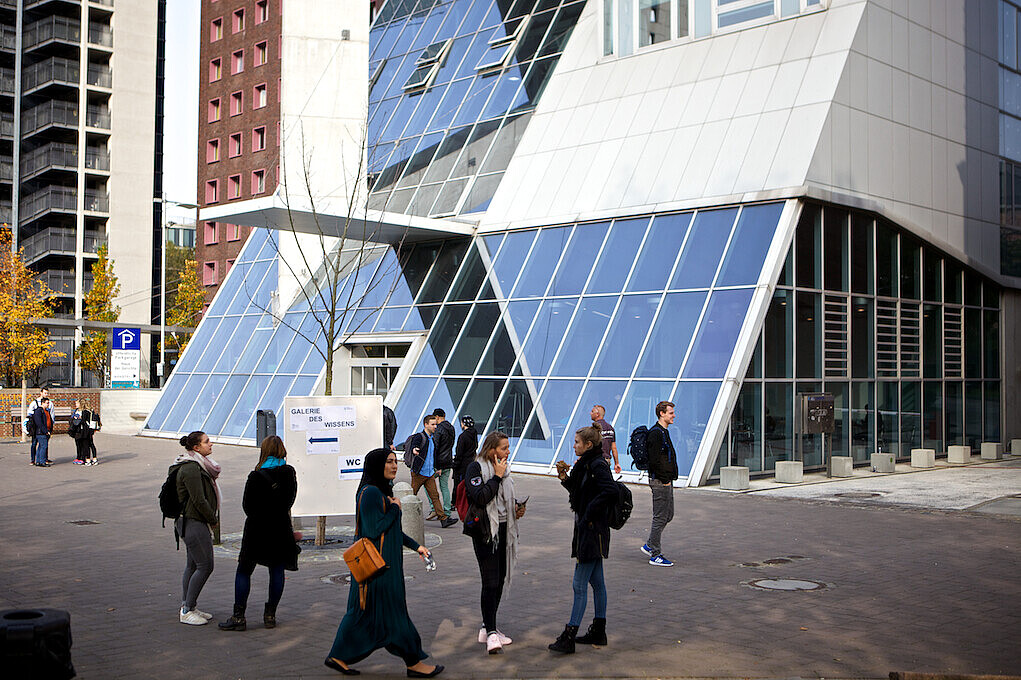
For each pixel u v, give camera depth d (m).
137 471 25.31
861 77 25.94
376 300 31.94
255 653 8.60
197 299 73.12
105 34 75.75
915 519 16.73
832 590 11.12
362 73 30.64
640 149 27.77
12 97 74.69
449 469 16.48
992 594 10.91
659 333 23.98
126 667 8.09
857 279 25.67
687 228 25.25
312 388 31.75
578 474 9.09
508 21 36.84
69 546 14.19
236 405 33.81
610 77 30.70
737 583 11.52
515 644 8.97
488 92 34.72
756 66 27.03
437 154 34.34
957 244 29.30
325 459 14.00
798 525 16.05
